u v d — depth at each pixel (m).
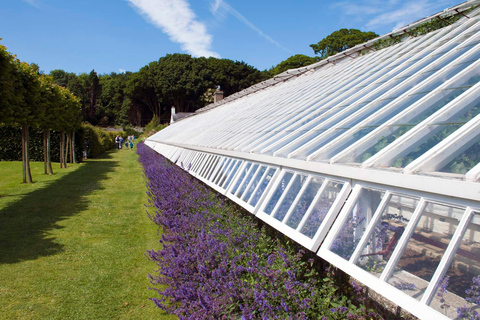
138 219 9.48
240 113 13.27
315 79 11.24
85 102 83.75
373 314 3.25
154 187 9.97
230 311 3.46
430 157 2.65
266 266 4.06
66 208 10.51
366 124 4.26
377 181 2.95
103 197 12.38
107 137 38.78
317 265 4.18
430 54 5.79
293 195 4.45
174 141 17.00
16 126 23.64
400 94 4.70
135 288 5.32
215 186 7.48
